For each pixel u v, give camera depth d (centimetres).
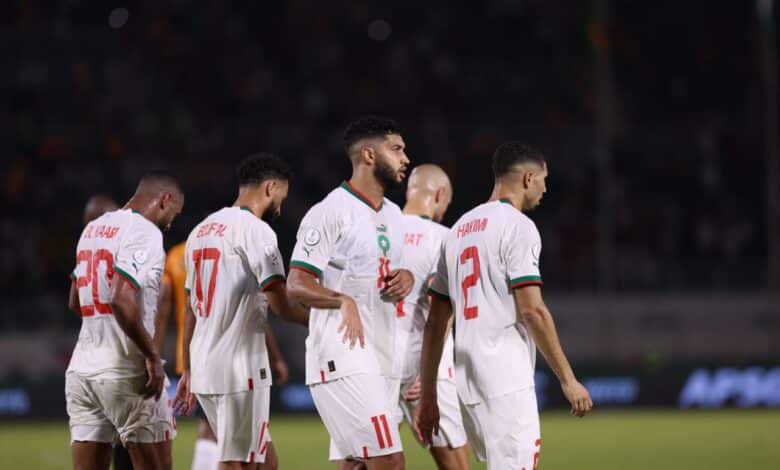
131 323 2316
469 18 10100
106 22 9488
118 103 8862
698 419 5931
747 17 9644
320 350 2133
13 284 7319
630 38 9762
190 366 2486
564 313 7200
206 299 2383
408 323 2627
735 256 8369
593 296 7275
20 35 9038
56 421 6009
